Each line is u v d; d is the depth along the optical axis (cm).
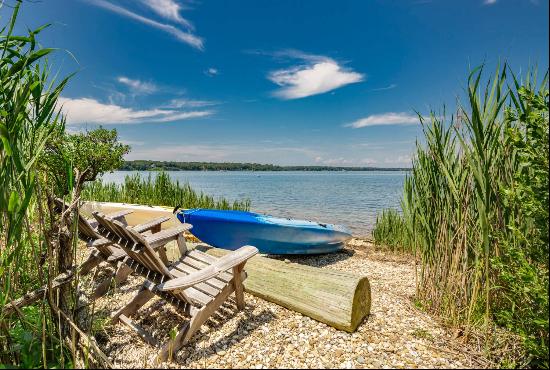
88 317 338
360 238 1022
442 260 364
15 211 239
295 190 3966
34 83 244
